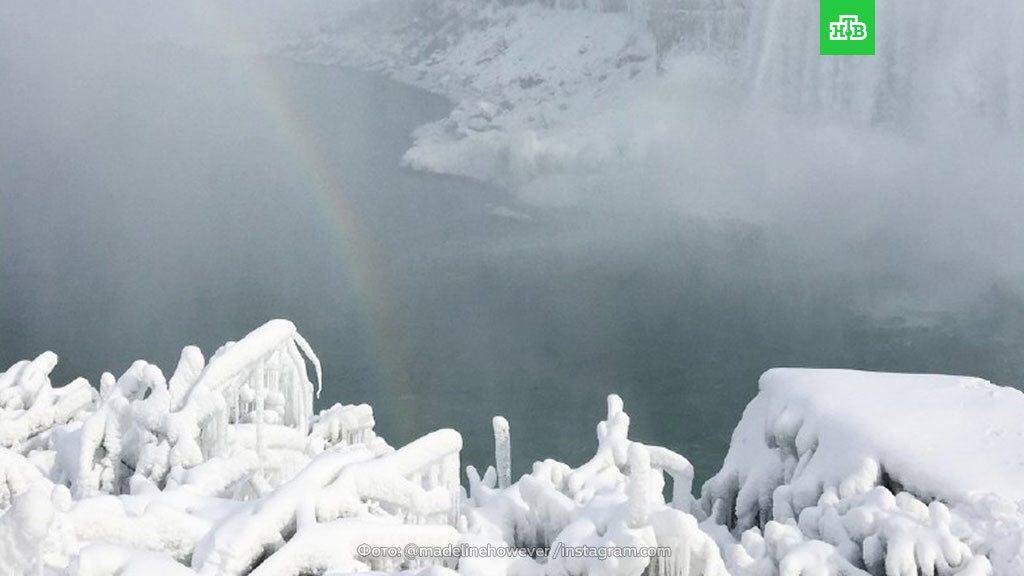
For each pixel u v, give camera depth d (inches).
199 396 426.9
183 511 346.6
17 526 273.7
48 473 451.8
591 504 392.2
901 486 473.7
